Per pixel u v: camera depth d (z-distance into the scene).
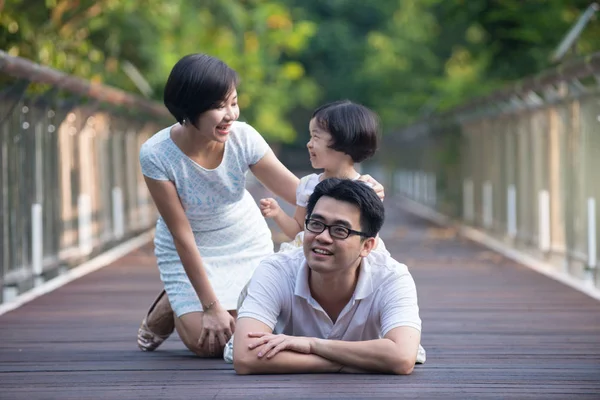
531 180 13.91
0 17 13.80
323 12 54.00
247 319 5.39
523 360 6.09
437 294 9.84
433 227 20.50
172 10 21.31
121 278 11.44
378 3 48.25
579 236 11.34
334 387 5.11
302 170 53.97
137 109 17.33
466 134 19.81
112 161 15.80
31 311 8.66
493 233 16.98
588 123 10.94
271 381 5.27
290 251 5.48
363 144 5.54
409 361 5.31
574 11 20.28
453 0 21.42
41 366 5.96
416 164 28.78
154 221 20.64
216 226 6.29
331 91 52.25
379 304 5.37
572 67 10.48
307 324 5.44
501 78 22.33
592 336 7.13
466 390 5.13
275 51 31.44
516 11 20.58
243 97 28.48
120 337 7.19
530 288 10.34
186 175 5.98
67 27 17.78
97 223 14.46
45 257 11.28
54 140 11.77
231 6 24.77
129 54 21.30
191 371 5.72
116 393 5.15
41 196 11.07
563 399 4.97
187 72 5.54
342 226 5.00
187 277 6.23
